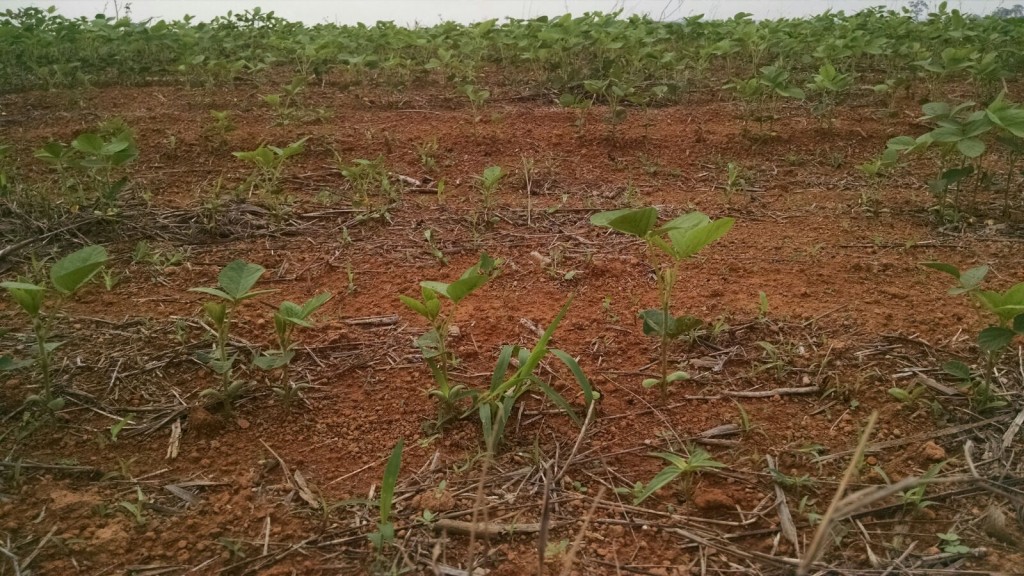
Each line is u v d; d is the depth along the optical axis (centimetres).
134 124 559
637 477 228
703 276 345
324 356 284
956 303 319
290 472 228
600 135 537
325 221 405
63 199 403
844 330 299
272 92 676
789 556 199
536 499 218
